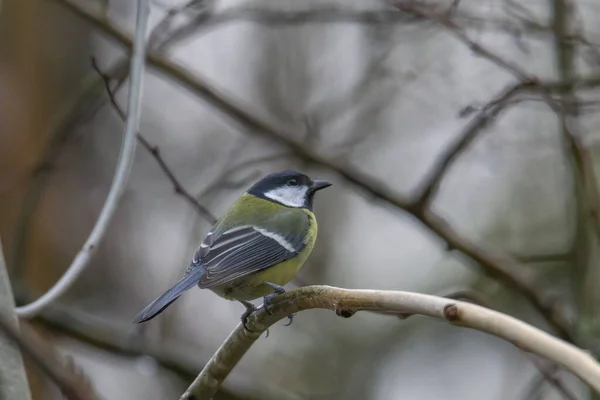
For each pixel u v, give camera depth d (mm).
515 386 13852
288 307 5676
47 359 3783
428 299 4395
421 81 11250
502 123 11188
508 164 13117
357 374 14148
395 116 13125
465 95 11016
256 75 14484
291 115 13797
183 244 12492
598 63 9094
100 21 10031
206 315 13586
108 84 7934
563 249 11328
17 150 12516
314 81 14242
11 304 5219
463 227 13852
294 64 14352
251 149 12281
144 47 6879
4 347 4887
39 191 10148
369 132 12016
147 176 13641
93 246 6203
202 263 7793
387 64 11508
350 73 13906
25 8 13094
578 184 9281
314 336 14484
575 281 9656
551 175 13305
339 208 14984
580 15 9789
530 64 10578
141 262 13938
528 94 8758
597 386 3578
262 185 9016
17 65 12961
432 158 13414
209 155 13688
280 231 8328
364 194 9719
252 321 5977
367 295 4863
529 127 11250
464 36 8852
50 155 9836
